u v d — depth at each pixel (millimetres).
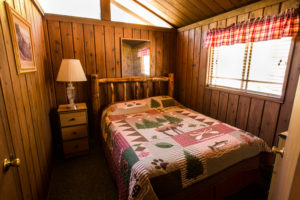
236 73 2332
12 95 991
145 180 1108
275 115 1872
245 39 2027
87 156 2328
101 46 2639
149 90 3184
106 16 2588
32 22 1667
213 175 1362
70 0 2361
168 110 2615
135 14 2832
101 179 1861
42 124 1771
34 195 1237
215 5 2240
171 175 1198
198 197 1335
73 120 2197
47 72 2277
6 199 709
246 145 1537
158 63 3170
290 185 488
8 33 1019
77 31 2451
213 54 2623
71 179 1863
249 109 2145
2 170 688
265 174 1735
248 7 1984
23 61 1249
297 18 1562
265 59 1979
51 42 2330
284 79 1747
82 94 2645
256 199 1562
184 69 3154
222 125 1948
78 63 2195
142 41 2939
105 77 2750
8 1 1062
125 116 2330
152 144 1503
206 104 2771
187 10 2561
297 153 475
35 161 1349
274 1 1728
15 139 950
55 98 2479
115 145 1673
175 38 3244
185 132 1767
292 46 1657
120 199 1348
